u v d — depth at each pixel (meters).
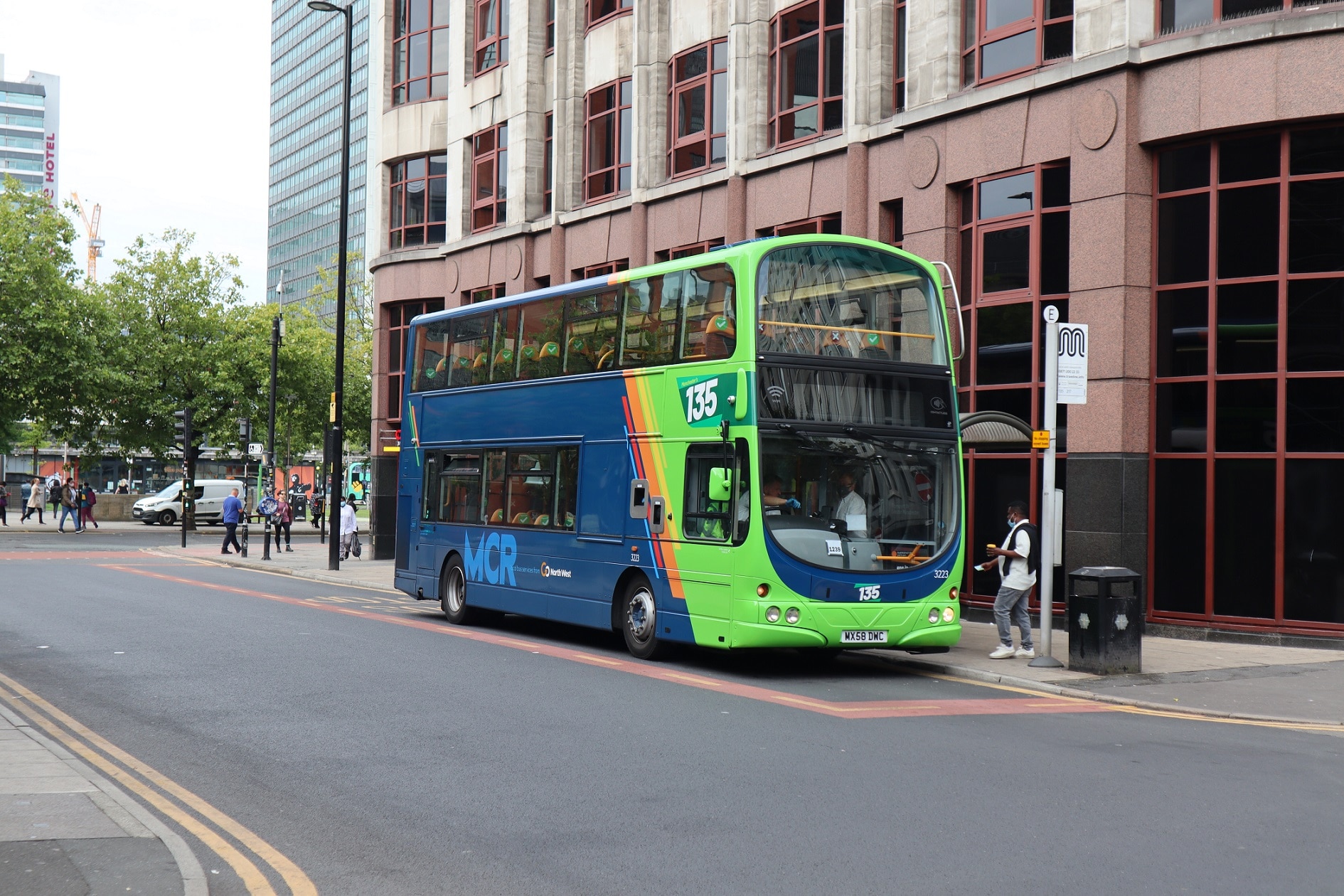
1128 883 5.96
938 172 19.73
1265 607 15.96
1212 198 16.48
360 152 135.88
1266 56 15.83
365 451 83.19
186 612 19.16
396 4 37.09
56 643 15.30
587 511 15.67
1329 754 9.34
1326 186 15.77
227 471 90.56
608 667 13.62
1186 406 16.69
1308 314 15.82
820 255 13.63
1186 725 10.66
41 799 7.21
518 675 12.90
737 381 13.23
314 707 10.91
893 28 21.31
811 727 10.10
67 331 52.91
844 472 13.42
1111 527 16.95
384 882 6.01
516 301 17.77
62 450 98.56
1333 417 15.60
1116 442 16.92
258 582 27.03
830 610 13.13
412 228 36.00
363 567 32.09
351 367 68.62
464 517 18.69
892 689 12.56
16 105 193.88
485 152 33.12
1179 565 16.69
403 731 9.80
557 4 30.34
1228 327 16.36
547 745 9.27
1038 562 17.06
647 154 26.86
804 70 23.03
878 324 13.85
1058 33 18.16
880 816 7.23
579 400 15.99
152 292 58.22
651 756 8.89
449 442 19.23
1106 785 8.07
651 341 14.72
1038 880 5.99
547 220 30.28
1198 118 16.36
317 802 7.59
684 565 13.88
